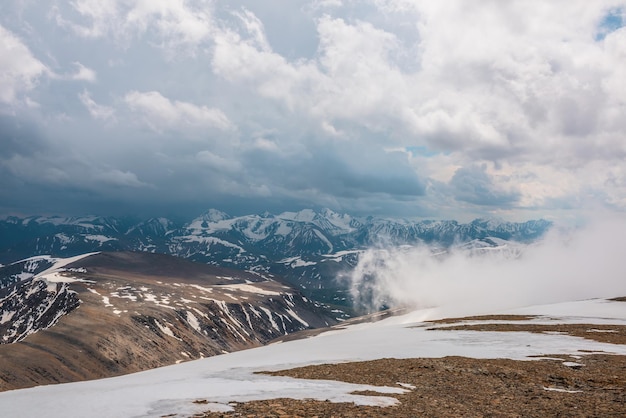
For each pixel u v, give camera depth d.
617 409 15.56
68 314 176.62
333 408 15.04
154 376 25.75
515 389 19.53
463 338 40.94
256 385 19.83
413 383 20.86
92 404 15.61
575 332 42.72
